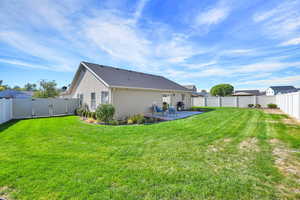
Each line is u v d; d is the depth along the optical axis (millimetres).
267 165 3400
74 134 6273
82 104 13891
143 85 12695
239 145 4805
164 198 2307
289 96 12516
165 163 3504
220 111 15641
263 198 2322
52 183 2688
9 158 3773
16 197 2354
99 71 12008
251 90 47094
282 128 7281
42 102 13305
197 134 6199
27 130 7113
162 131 6719
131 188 2547
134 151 4289
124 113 10938
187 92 19562
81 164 3438
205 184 2668
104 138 5652
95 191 2471
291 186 2617
